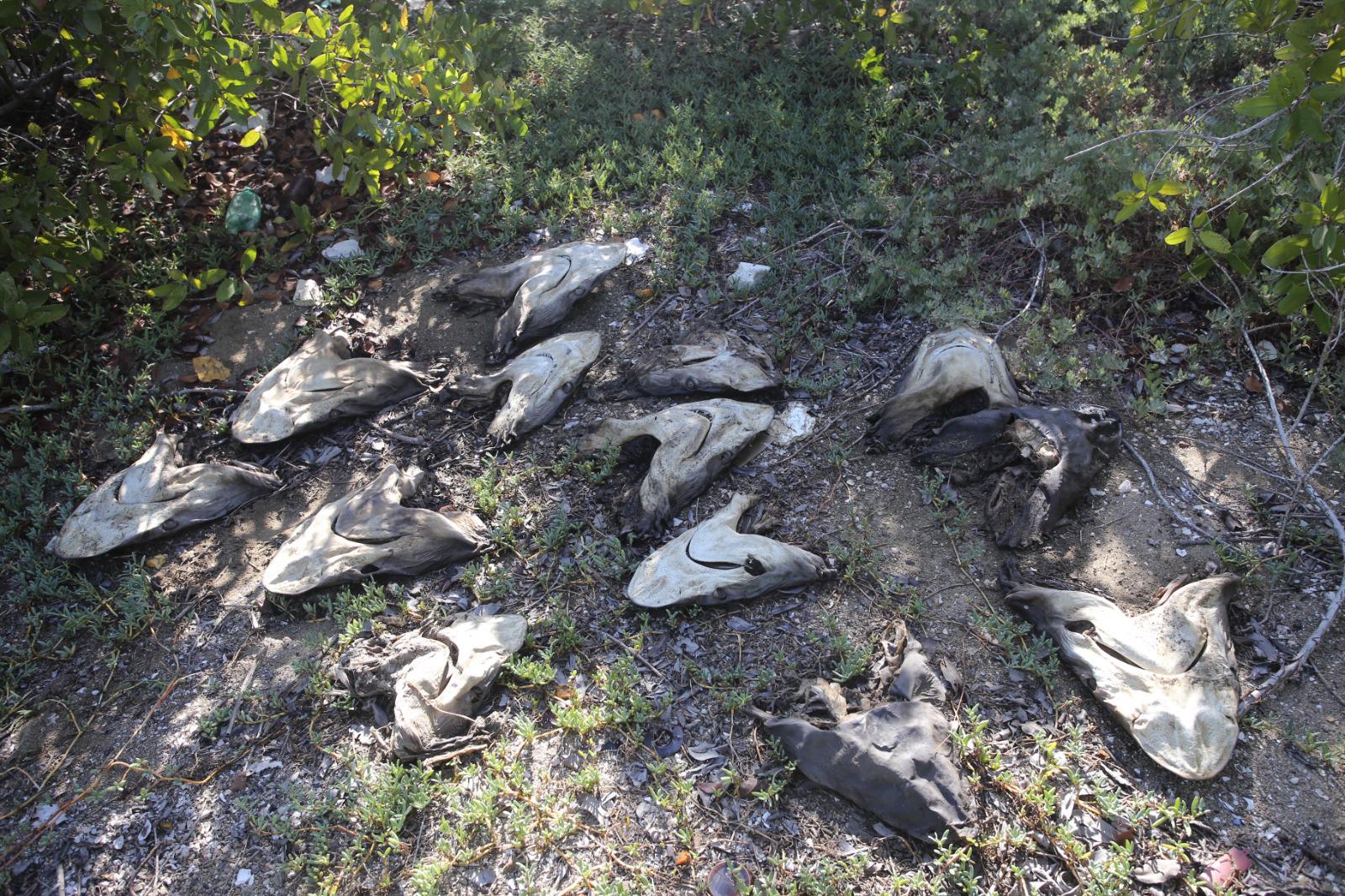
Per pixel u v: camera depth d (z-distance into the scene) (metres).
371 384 4.25
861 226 4.68
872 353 4.16
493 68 5.59
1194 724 2.80
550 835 2.77
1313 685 2.97
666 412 3.84
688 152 5.22
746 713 3.03
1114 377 3.91
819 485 3.71
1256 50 5.31
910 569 3.39
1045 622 3.14
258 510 3.93
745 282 4.48
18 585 3.71
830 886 2.58
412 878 2.75
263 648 3.43
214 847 2.91
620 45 6.53
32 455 4.09
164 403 4.33
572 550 3.60
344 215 5.25
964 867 2.60
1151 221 4.29
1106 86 5.23
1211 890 2.53
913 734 2.79
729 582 3.31
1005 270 4.38
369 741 3.11
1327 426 3.65
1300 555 3.28
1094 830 2.67
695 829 2.77
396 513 3.64
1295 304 3.16
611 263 4.54
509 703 3.15
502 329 4.47
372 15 5.14
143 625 3.53
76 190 5.18
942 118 5.21
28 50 4.54
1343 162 4.03
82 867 2.91
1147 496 3.52
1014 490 3.49
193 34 3.92
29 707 3.34
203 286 4.47
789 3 5.69
